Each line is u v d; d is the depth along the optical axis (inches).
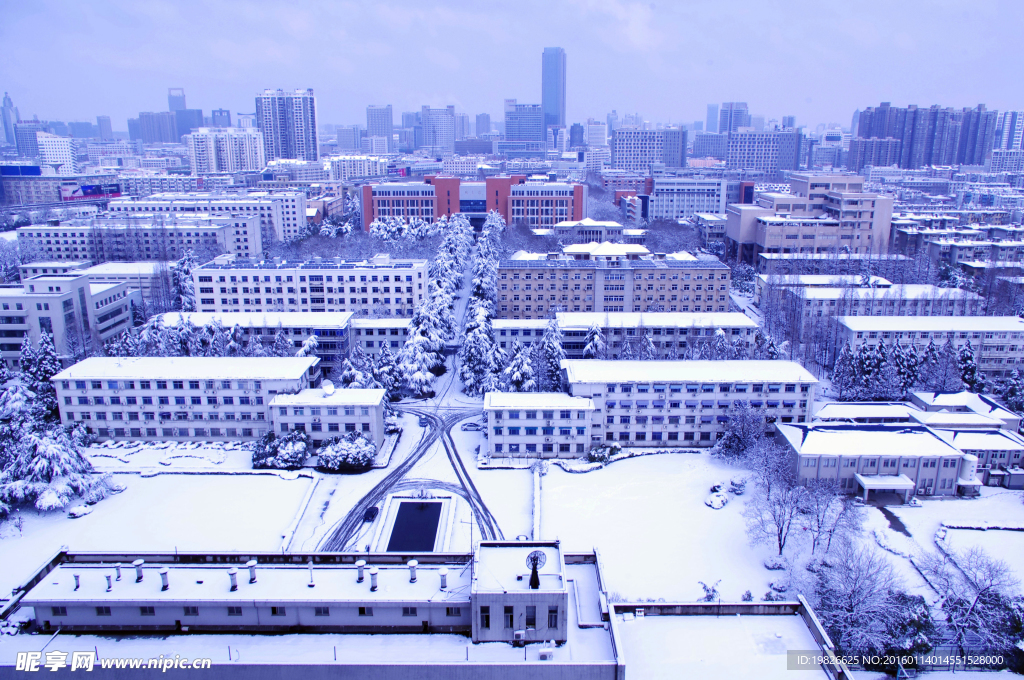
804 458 3698.3
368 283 6427.2
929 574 2984.7
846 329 5487.2
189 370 4426.7
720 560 3142.2
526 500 3700.8
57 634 2038.6
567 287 6387.8
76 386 4343.0
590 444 4212.6
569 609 2118.6
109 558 2277.3
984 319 5605.3
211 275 6417.3
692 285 6378.0
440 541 3297.2
